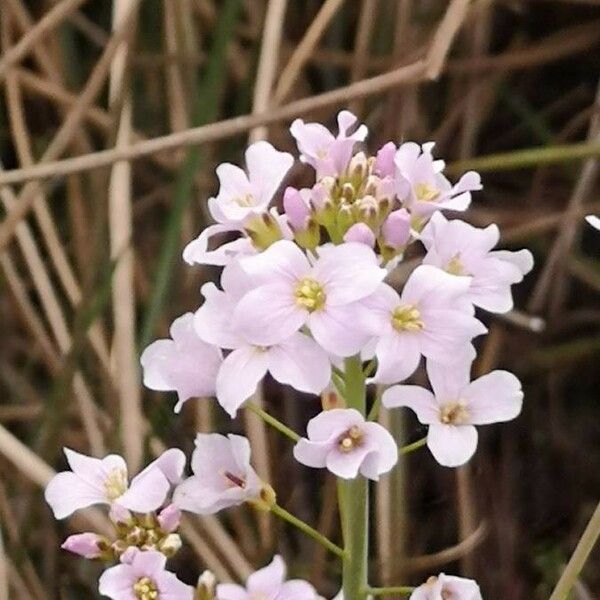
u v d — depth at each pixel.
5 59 0.39
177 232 0.38
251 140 0.39
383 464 0.24
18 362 0.46
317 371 0.24
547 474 0.44
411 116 0.43
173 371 0.25
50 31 0.43
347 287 0.24
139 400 0.37
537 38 0.48
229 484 0.26
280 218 0.26
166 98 0.46
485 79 0.46
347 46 0.48
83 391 0.38
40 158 0.46
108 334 0.43
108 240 0.40
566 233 0.43
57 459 0.39
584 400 0.45
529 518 0.43
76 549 0.26
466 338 0.24
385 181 0.25
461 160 0.45
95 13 0.49
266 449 0.38
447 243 0.25
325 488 0.38
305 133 0.26
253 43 0.45
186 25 0.44
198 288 0.42
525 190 0.48
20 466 0.35
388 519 0.37
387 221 0.25
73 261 0.46
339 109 0.44
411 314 0.24
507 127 0.48
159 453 0.37
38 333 0.41
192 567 0.39
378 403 0.26
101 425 0.39
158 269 0.37
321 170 0.26
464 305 0.25
